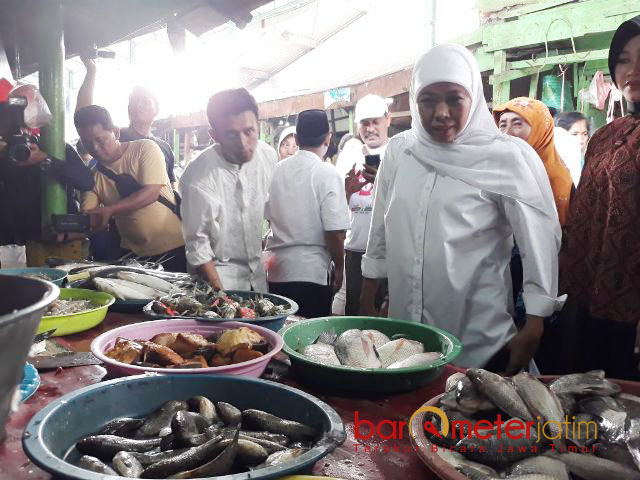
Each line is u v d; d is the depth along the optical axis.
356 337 1.34
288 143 4.39
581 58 4.06
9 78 2.59
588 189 1.95
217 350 1.26
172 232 3.14
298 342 1.44
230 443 0.81
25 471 0.84
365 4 12.29
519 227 1.70
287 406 1.00
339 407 1.15
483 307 1.79
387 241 1.97
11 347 0.60
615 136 1.89
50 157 2.79
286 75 14.75
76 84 16.38
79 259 2.97
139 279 2.05
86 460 0.82
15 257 2.99
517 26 4.37
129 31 3.50
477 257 1.78
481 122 1.78
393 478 0.87
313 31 12.86
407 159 1.92
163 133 11.37
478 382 0.99
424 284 1.85
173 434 0.89
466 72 1.67
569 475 0.85
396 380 1.17
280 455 0.83
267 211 2.86
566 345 2.20
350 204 3.78
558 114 3.85
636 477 0.83
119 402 0.99
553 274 1.69
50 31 2.81
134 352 1.19
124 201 2.93
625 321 1.82
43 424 0.83
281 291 2.84
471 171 1.74
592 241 1.93
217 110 2.06
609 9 3.88
